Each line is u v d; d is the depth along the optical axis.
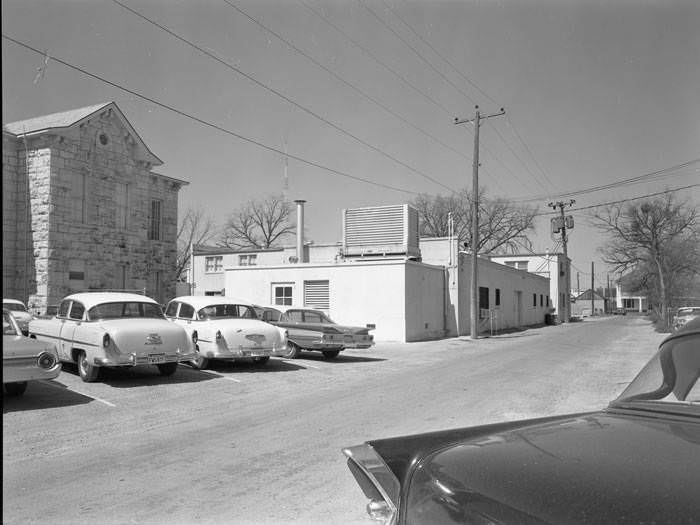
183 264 53.12
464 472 1.87
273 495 4.81
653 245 38.84
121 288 31.08
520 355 18.16
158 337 10.54
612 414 2.50
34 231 26.92
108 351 10.09
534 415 8.33
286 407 8.94
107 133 30.19
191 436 6.99
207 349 12.38
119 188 31.27
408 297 23.59
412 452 2.26
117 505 4.56
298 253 30.67
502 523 1.57
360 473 2.28
